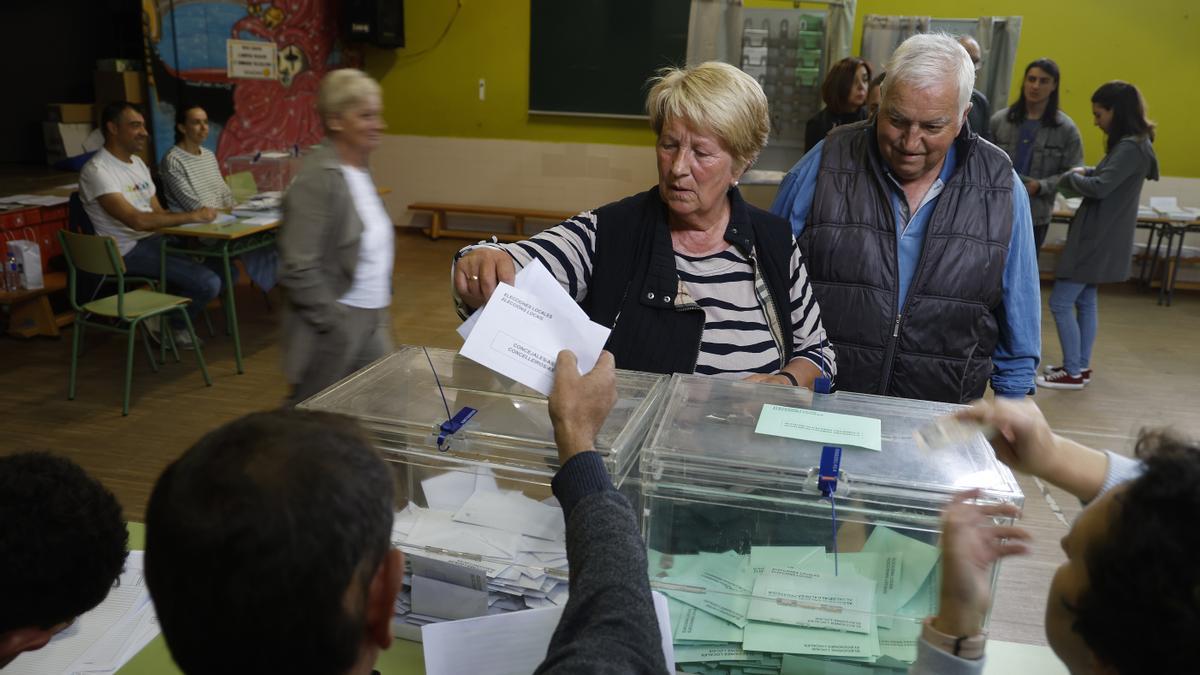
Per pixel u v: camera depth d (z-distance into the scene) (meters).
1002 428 1.04
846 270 1.81
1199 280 6.74
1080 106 6.70
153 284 4.36
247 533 0.51
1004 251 1.76
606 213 1.55
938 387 1.82
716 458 1.03
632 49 7.16
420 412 1.15
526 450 1.07
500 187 7.77
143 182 4.39
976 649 0.82
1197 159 6.60
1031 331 1.82
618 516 0.77
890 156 1.73
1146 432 0.66
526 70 7.43
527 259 1.44
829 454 1.03
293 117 6.91
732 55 5.89
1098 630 0.60
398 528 1.08
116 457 3.25
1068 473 1.02
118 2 7.62
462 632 0.91
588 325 1.01
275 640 0.53
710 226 1.54
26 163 7.64
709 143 1.40
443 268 6.64
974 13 6.62
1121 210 4.17
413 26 7.50
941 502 0.97
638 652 0.65
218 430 0.58
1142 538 0.56
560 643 0.68
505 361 0.98
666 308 1.50
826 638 0.98
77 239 3.61
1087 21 6.52
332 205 2.59
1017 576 2.27
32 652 1.05
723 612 1.01
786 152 6.02
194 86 5.96
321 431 0.58
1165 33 6.44
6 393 3.83
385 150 7.86
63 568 0.84
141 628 1.11
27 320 4.57
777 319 1.54
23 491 0.84
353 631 0.56
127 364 3.65
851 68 4.31
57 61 7.68
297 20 6.79
